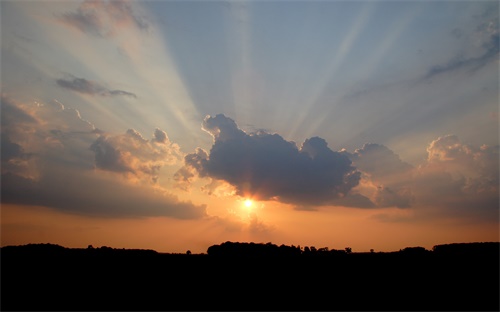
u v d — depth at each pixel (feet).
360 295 140.56
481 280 149.48
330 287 149.59
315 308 127.95
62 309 120.67
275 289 147.64
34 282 141.90
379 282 153.58
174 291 143.02
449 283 148.66
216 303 132.46
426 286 147.23
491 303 129.39
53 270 154.61
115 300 131.34
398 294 140.67
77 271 156.15
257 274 163.94
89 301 129.08
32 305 122.62
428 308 126.41
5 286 136.15
